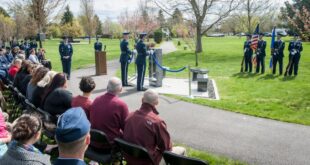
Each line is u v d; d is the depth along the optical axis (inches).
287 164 233.1
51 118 223.0
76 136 93.8
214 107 395.5
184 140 282.2
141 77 503.5
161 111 379.9
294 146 267.9
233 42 2119.8
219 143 274.8
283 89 506.3
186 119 346.0
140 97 455.5
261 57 676.1
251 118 347.9
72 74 721.6
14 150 107.7
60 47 630.5
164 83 581.6
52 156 204.2
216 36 3267.7
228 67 831.7
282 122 333.7
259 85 546.9
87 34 2913.4
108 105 193.2
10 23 1745.8
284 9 2079.2
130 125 173.3
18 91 304.8
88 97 213.9
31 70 323.0
